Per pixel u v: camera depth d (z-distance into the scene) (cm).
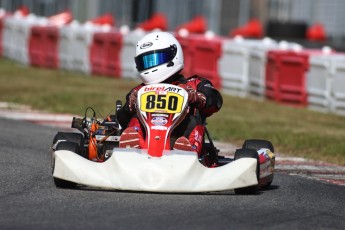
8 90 6009
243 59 6262
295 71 5809
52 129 4094
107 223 1827
